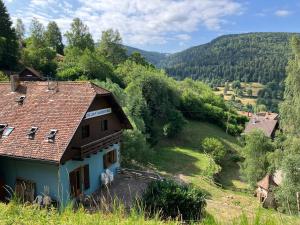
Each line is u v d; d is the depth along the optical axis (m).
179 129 50.25
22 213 7.60
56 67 66.38
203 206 15.64
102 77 58.00
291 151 27.44
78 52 71.12
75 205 16.66
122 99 40.66
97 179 20.75
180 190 15.66
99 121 20.86
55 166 16.88
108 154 22.66
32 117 19.06
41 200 16.55
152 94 51.50
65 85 20.91
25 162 17.69
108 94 21.09
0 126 19.22
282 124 31.31
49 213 7.67
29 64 65.19
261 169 32.41
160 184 16.56
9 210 7.64
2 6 64.88
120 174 23.70
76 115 18.16
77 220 5.96
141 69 61.53
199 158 41.97
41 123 18.38
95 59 60.00
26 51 67.31
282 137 32.25
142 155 30.36
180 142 50.28
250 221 4.30
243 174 37.88
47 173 17.19
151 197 15.46
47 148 16.80
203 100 68.44
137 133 30.27
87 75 56.66
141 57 95.88
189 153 44.38
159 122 51.72
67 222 6.22
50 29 99.38
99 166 21.05
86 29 89.50
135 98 42.75
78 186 18.66
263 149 32.81
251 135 33.66
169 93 57.97
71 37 88.19
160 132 49.59
